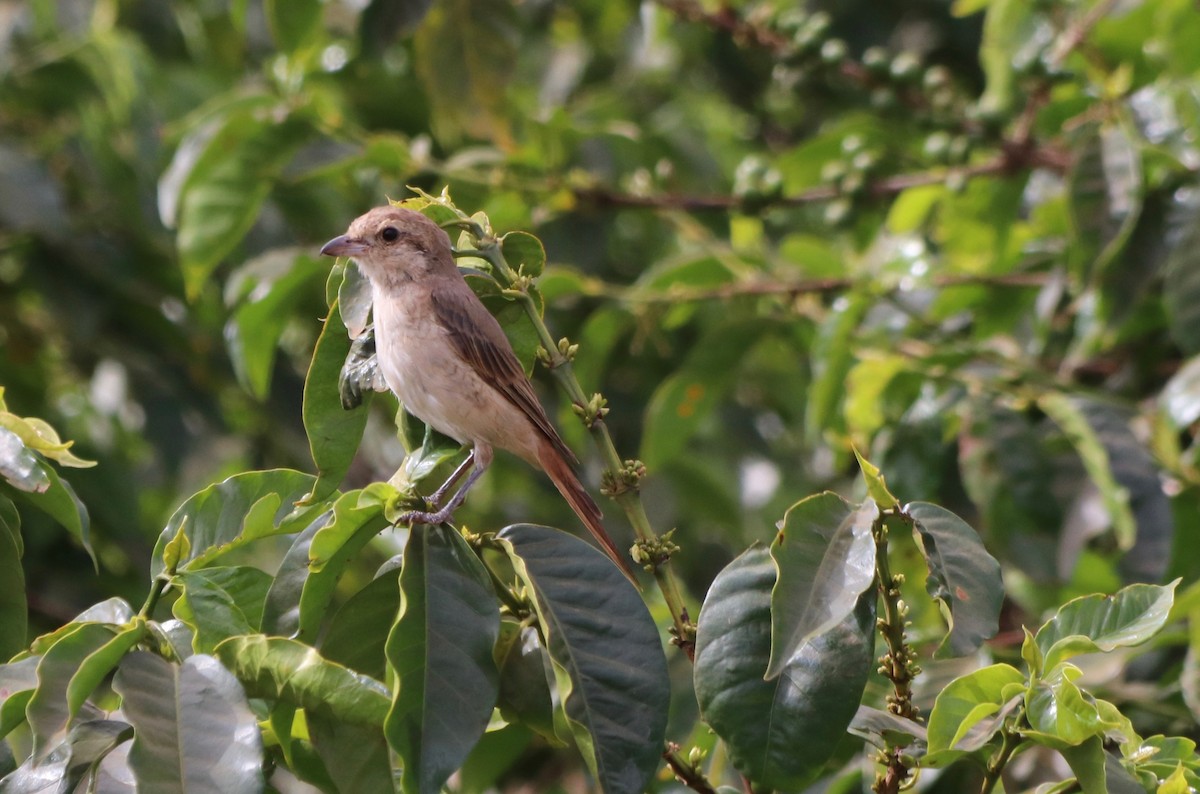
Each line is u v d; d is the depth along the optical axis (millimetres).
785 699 6043
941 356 11000
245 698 5703
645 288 12438
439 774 5609
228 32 16297
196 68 15648
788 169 13797
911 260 12141
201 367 15430
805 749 5980
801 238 12789
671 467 15406
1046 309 11617
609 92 16438
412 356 7992
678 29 17812
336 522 6266
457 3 12180
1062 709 5676
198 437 15305
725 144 16453
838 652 6094
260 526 6773
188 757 5508
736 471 16125
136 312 15297
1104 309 10758
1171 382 10180
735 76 18359
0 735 5996
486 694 5836
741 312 13031
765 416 17000
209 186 11984
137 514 14250
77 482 13969
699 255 12469
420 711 5727
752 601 6215
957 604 5863
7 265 14703
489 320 8211
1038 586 10953
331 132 12391
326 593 6520
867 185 12406
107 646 5770
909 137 13594
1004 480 10477
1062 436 10836
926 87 12391
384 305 8195
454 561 6168
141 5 16422
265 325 11812
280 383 15508
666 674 6039
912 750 6469
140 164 14336
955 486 11594
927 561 5965
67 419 14945
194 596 6469
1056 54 11766
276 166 12086
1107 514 10164
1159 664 10000
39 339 15688
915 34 17297
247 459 15969
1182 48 11328
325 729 5945
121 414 15414
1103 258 10156
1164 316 11734
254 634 6031
